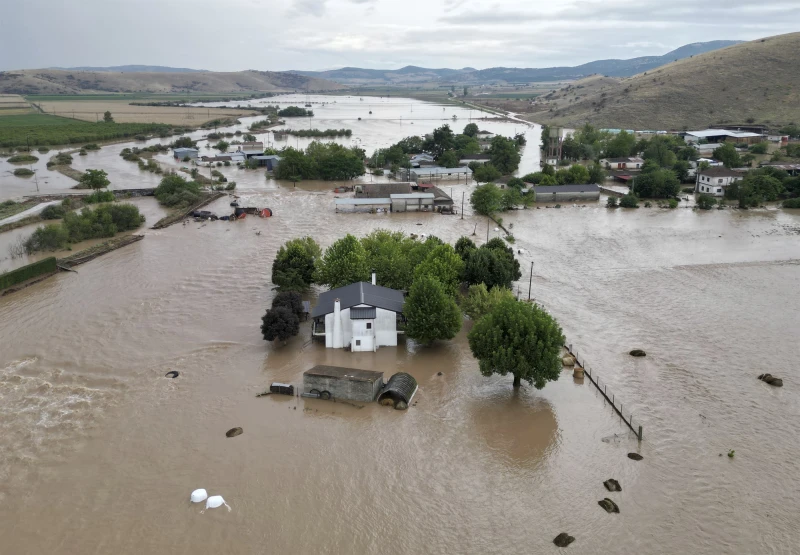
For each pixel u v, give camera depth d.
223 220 143.25
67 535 43.50
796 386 64.88
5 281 92.81
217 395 62.81
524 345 60.97
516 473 50.53
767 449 53.81
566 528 44.34
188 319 82.75
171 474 50.09
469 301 78.06
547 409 60.56
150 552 41.94
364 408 60.56
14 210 146.62
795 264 107.88
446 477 49.97
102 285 96.69
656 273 103.69
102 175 179.12
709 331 79.31
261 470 50.62
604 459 52.47
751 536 43.62
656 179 170.50
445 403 61.53
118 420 57.94
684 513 45.91
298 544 42.66
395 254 90.56
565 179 184.12
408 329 72.12
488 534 43.69
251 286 95.75
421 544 42.72
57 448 53.47
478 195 154.25
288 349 73.69
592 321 82.69
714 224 140.25
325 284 91.56
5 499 47.16
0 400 61.16
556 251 117.94
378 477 49.88
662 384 65.44
